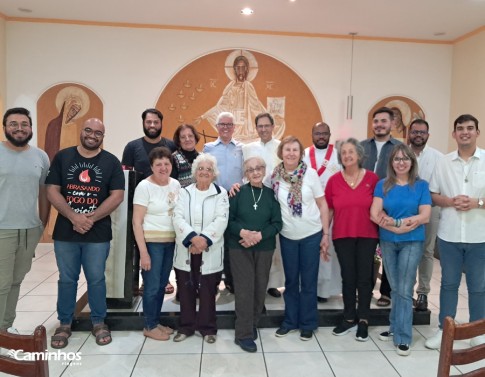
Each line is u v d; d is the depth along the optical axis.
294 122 6.24
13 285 2.84
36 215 2.79
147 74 5.99
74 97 5.93
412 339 3.08
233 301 3.56
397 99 6.32
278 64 6.16
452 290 2.95
